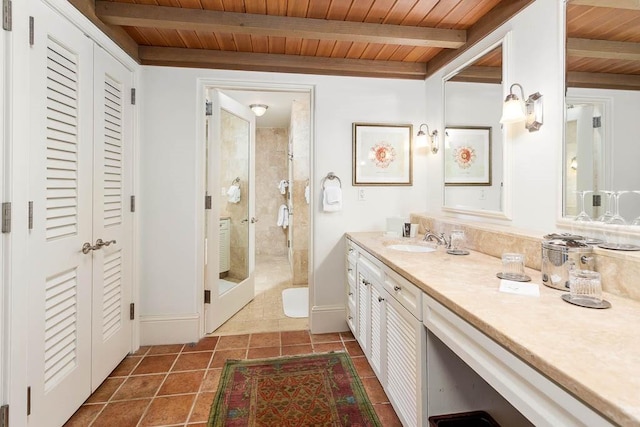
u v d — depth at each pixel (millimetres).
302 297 3492
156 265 2350
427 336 1253
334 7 1794
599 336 776
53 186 1418
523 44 1627
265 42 2189
